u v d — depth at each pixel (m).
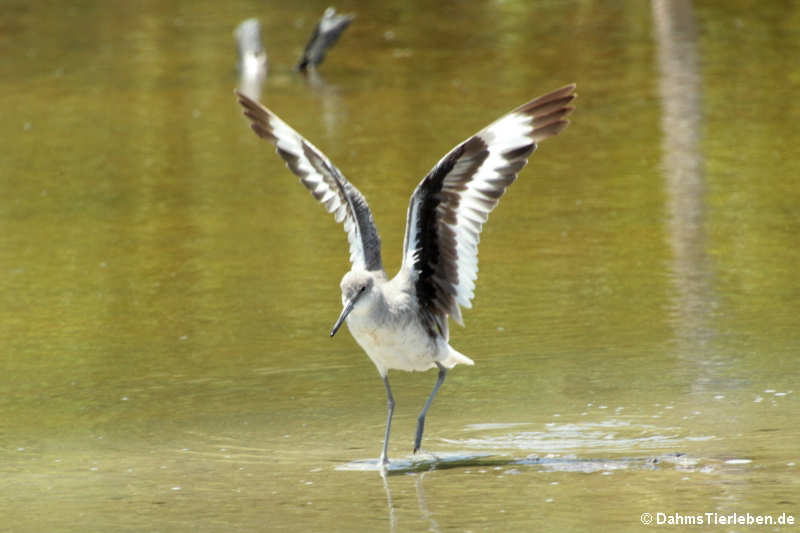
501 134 10.22
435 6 39.03
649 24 34.53
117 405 11.96
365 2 40.22
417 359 10.53
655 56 30.52
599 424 10.76
